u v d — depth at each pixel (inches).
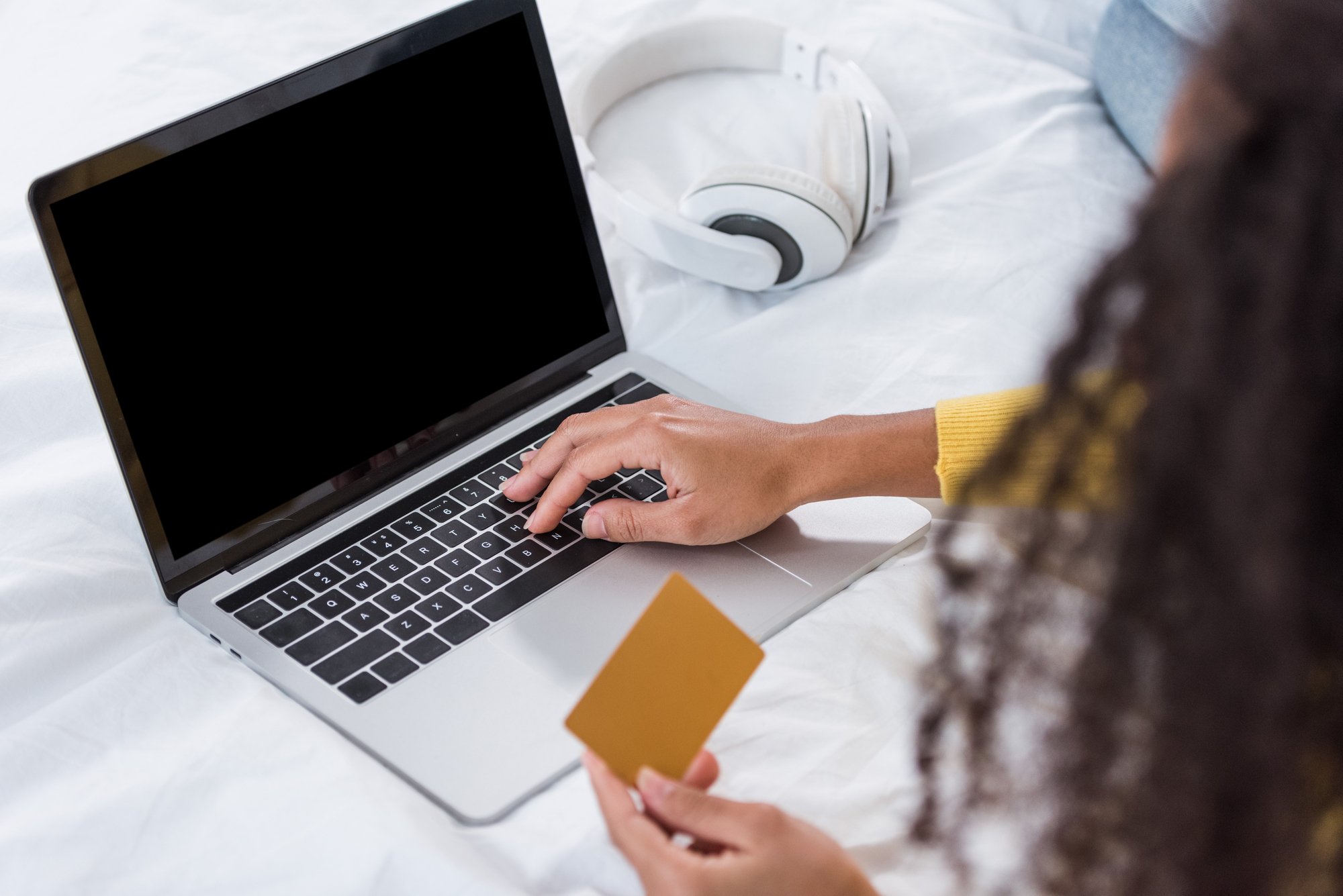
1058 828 17.8
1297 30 13.6
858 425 30.6
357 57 30.5
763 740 25.5
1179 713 15.1
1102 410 16.3
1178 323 14.1
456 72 32.5
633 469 32.5
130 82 46.9
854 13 51.3
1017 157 45.6
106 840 23.6
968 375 37.0
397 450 32.1
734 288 40.8
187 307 28.2
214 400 28.9
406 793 24.4
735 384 37.0
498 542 30.2
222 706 26.5
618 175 44.1
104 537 30.8
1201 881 15.5
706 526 29.1
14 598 28.6
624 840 21.2
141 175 27.2
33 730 25.8
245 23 49.9
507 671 26.7
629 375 35.9
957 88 48.6
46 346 37.0
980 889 22.2
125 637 28.7
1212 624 14.4
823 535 30.5
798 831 20.9
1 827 24.2
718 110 47.3
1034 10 52.7
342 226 30.7
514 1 33.4
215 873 23.0
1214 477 14.0
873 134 40.9
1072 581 17.6
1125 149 46.7
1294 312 13.4
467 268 33.3
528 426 34.0
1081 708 16.7
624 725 21.3
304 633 27.7
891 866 23.8
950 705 21.2
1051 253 41.4
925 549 31.0
